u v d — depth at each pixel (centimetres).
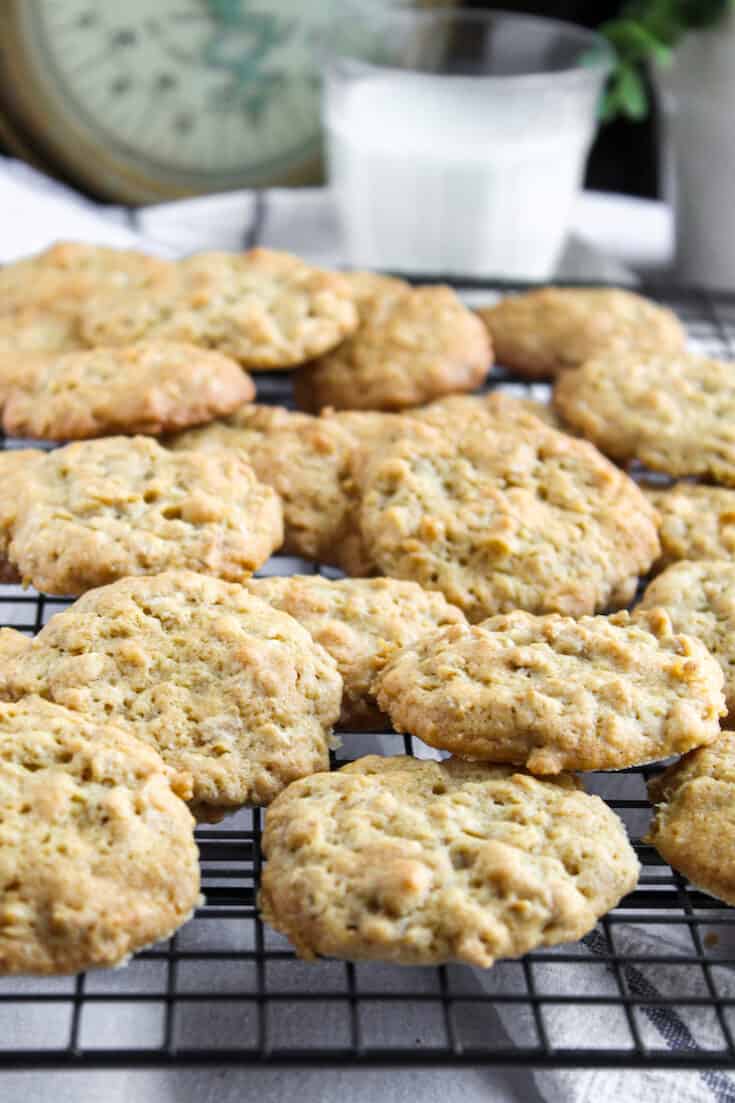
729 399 48
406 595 42
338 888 35
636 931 39
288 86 72
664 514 45
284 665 39
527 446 45
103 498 42
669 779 39
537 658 38
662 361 49
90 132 70
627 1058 34
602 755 37
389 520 43
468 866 35
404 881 34
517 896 35
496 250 64
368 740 42
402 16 67
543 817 36
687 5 61
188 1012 37
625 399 47
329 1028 37
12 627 44
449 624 41
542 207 64
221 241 67
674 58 63
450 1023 34
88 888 34
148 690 38
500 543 43
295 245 69
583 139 64
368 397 49
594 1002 34
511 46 66
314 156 74
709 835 37
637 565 44
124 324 49
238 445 46
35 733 37
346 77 63
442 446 45
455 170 62
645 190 79
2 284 52
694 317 59
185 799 37
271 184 75
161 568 41
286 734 38
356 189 64
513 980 38
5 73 68
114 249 54
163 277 51
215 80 71
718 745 39
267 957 35
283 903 35
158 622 39
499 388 53
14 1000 34
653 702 38
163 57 69
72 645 39
